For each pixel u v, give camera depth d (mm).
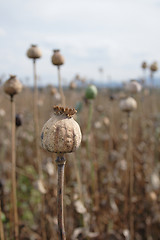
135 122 1631
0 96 1808
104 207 1018
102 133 1752
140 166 1221
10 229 786
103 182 1113
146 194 1092
